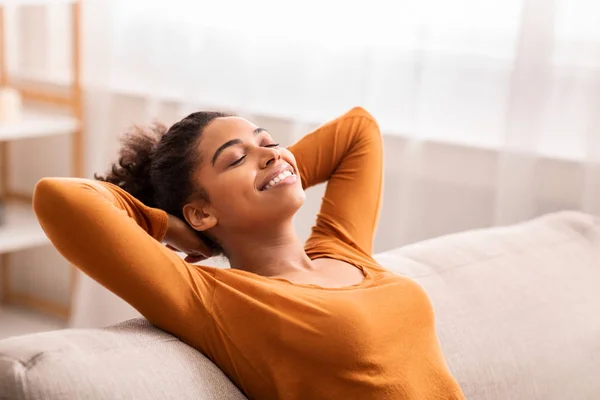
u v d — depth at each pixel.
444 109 2.92
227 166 1.71
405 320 1.66
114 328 1.53
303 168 2.01
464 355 1.83
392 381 1.58
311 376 1.54
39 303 4.20
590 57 2.65
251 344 1.53
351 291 1.65
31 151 4.20
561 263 2.12
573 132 2.71
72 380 1.32
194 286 1.54
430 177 2.98
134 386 1.37
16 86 4.12
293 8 3.17
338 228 1.92
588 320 2.02
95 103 3.76
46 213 1.52
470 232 2.20
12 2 3.38
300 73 3.17
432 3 2.88
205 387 1.46
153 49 3.57
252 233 1.73
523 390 1.87
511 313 1.95
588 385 1.97
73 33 3.73
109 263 1.50
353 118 2.06
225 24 3.35
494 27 2.81
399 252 2.05
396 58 2.97
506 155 2.76
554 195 2.76
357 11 3.03
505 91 2.82
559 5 2.67
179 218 1.78
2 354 1.34
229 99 3.40
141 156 1.80
